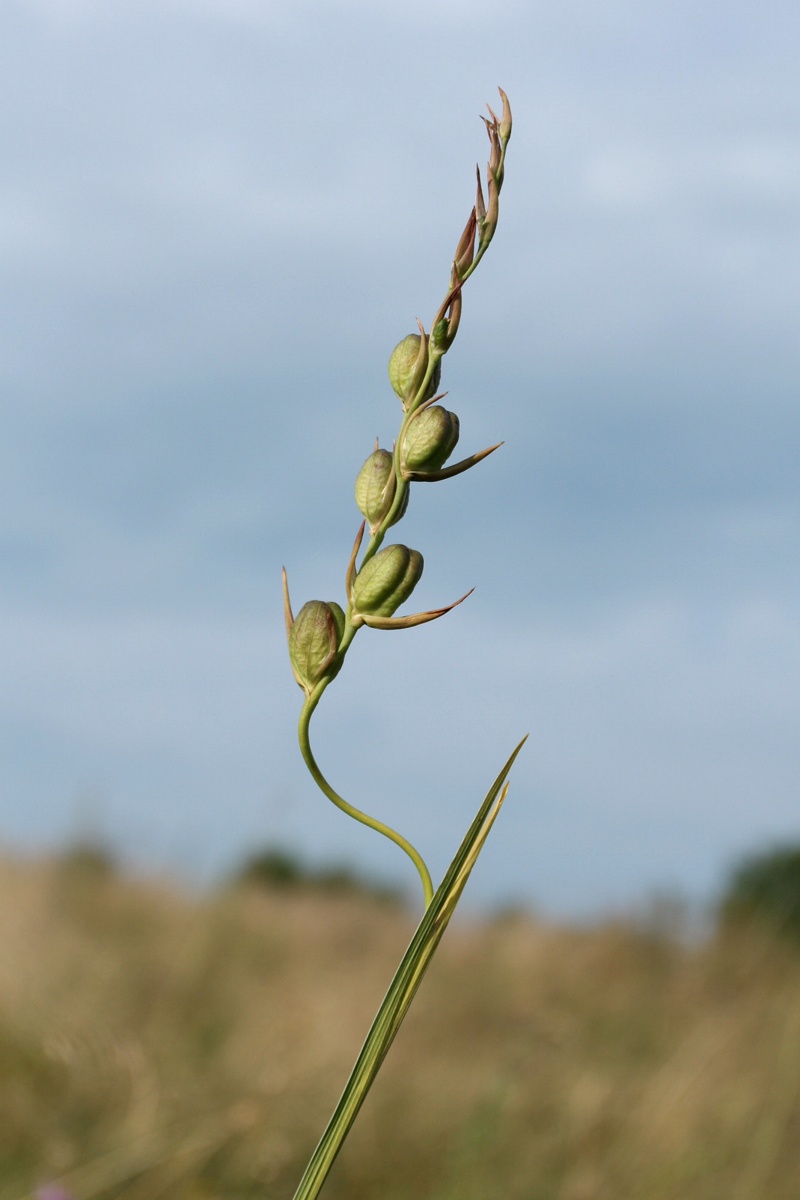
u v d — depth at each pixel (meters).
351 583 0.81
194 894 7.00
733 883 9.16
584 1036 6.02
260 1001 5.37
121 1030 4.11
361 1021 5.37
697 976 7.55
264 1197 3.23
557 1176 3.72
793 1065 4.70
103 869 7.29
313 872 12.08
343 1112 0.77
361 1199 3.52
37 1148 3.00
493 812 0.82
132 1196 2.92
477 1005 6.67
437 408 0.80
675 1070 4.60
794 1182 3.94
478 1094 4.36
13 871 6.88
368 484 0.81
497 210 0.83
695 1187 3.79
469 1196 3.51
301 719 0.80
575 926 9.29
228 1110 3.46
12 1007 4.01
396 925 10.59
